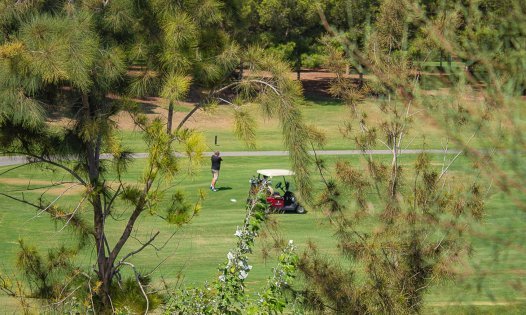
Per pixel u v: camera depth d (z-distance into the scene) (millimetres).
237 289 14891
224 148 77625
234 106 23844
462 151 9227
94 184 22328
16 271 21281
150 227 42906
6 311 21781
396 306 16641
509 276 10344
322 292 17703
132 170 54969
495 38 9102
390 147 18109
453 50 9398
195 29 22500
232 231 43156
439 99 9445
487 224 10055
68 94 21453
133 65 22469
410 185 16781
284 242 20203
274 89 23172
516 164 8797
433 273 15242
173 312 15234
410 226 16078
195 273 33406
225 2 24422
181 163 21297
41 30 19391
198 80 23750
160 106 23938
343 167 18547
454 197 13016
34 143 21828
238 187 57594
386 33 13016
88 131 21062
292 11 111062
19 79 18906
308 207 20125
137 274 20312
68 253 20062
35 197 48812
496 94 8898
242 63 23891
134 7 22141
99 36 22000
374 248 17062
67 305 17984
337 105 108562
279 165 69625
